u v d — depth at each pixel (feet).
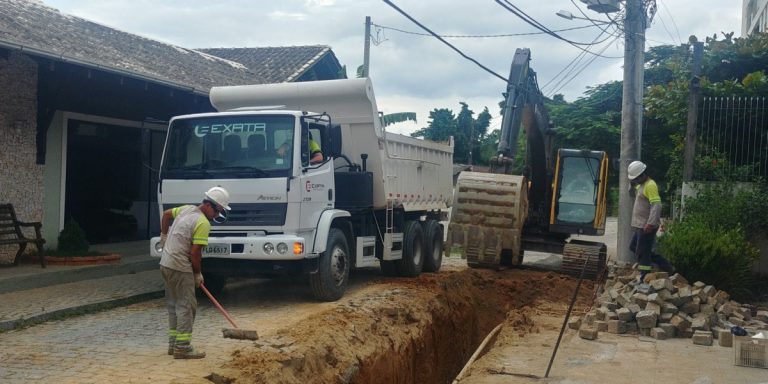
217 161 32.58
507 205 46.96
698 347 28.02
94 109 44.62
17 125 39.81
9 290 34.22
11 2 45.27
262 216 31.55
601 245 48.80
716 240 38.96
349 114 37.78
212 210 24.02
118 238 51.06
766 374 23.94
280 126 32.22
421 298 36.58
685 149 47.44
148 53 51.37
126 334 27.14
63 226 43.93
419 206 45.21
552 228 50.24
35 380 20.71
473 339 40.55
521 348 27.89
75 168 46.78
